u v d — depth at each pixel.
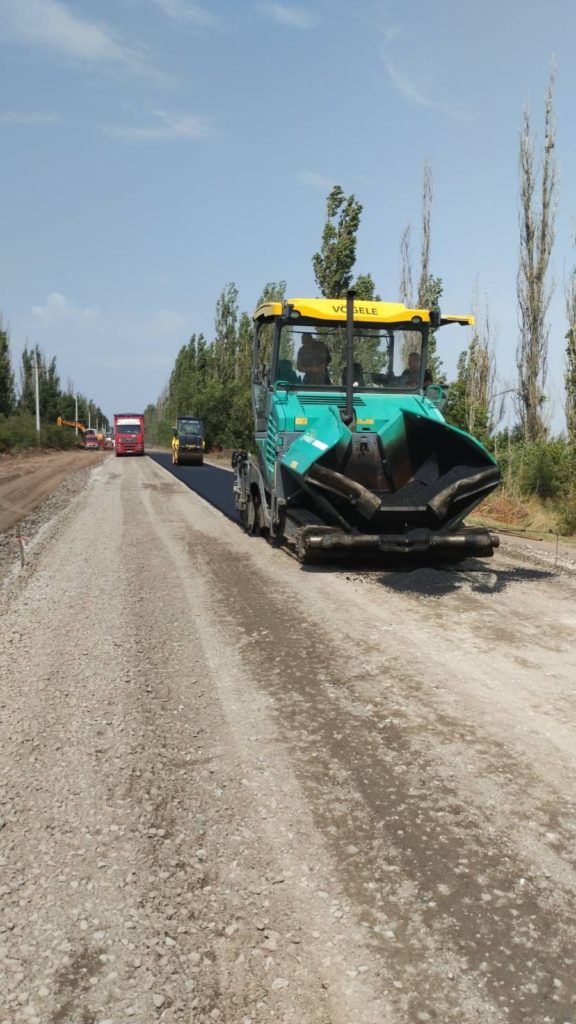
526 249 25.36
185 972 2.48
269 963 2.52
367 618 6.89
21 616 7.19
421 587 8.14
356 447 8.88
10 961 2.54
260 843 3.24
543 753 4.07
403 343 10.02
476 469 8.61
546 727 4.41
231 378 56.88
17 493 23.52
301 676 5.34
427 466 9.03
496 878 2.97
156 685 5.20
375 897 2.86
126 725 4.52
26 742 4.31
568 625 6.59
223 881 2.98
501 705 4.75
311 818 3.43
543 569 9.25
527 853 3.14
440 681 5.20
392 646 6.02
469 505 8.62
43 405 86.06
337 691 5.04
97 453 67.06
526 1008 2.32
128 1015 2.31
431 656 5.75
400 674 5.36
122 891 2.92
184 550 10.83
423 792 3.66
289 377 9.84
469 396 23.77
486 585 8.30
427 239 29.75
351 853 3.15
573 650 5.87
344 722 4.52
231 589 8.17
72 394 100.25
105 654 5.93
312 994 2.39
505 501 15.90
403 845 3.21
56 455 57.78
